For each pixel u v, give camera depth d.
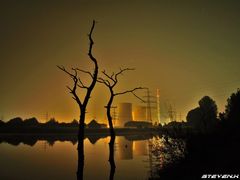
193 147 16.58
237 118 17.11
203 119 18.44
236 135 15.77
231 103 20.30
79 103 21.28
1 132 114.12
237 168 12.88
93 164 30.80
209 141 16.09
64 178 22.66
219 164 13.73
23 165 30.95
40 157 38.72
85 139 83.38
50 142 69.06
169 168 17.31
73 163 32.59
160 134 19.27
